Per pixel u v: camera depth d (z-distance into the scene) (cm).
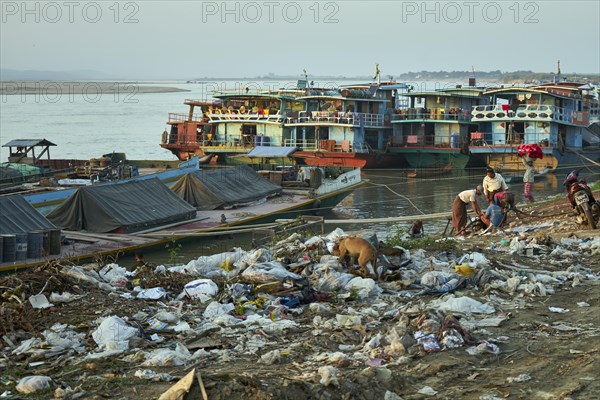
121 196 3575
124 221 3406
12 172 4759
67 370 942
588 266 1571
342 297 1302
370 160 6269
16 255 2802
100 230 3400
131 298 1273
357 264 1488
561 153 6056
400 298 1302
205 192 4144
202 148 6544
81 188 3462
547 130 6059
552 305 1242
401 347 996
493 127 6309
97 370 940
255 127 6619
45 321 1113
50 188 4266
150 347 1036
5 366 962
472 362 960
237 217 3894
